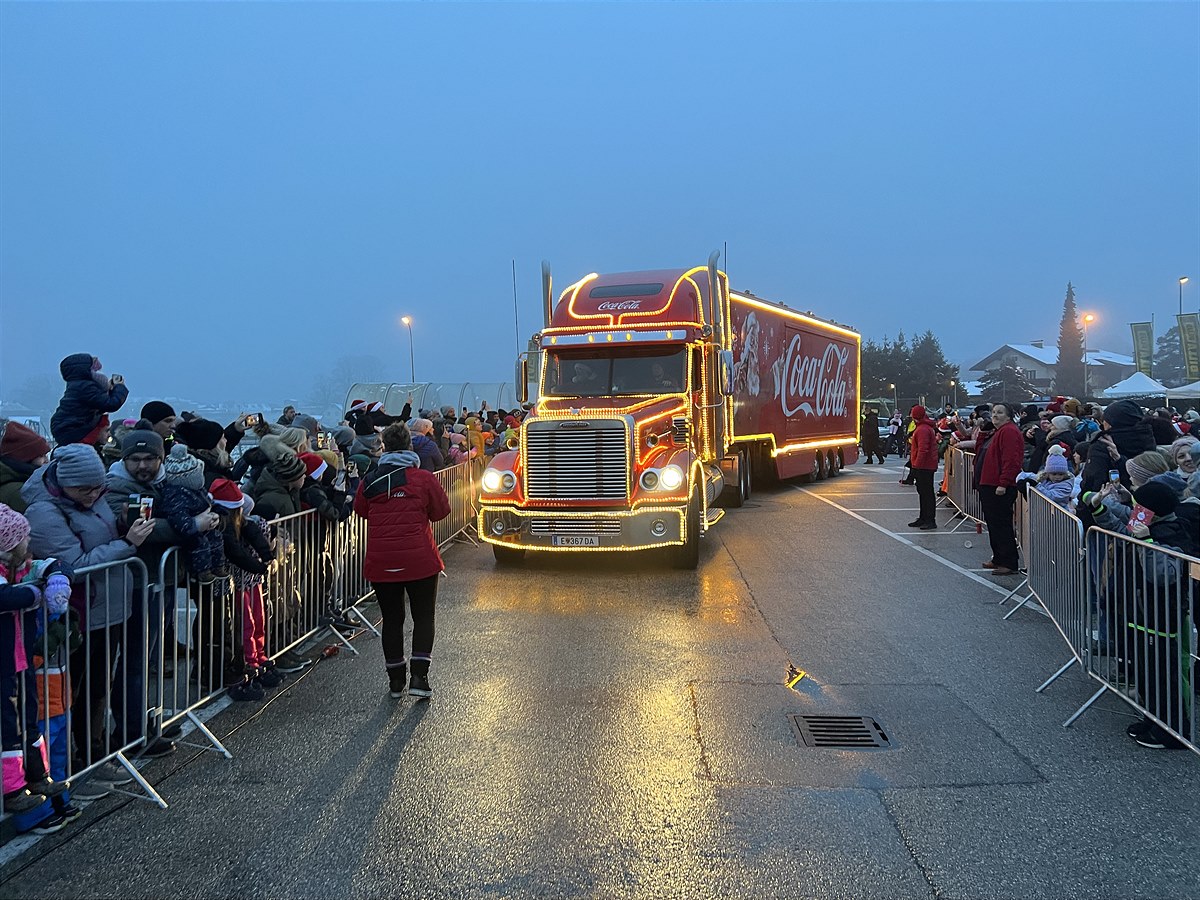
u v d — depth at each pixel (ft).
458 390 89.15
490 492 32.30
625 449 31.17
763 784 14.21
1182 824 12.84
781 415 60.13
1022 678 19.79
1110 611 17.31
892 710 17.70
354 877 11.52
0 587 12.06
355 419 36.70
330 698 18.71
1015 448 31.24
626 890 11.16
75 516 14.17
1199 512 17.31
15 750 12.29
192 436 17.78
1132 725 16.39
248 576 18.60
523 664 20.97
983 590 29.01
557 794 13.88
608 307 39.11
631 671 20.31
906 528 43.45
